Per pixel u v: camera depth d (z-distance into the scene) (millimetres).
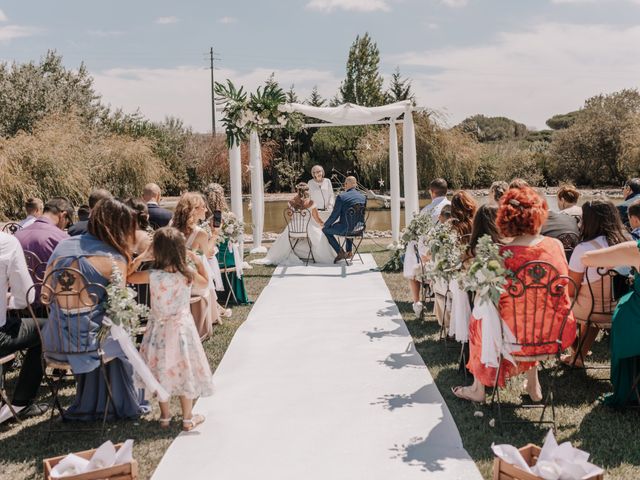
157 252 3707
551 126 55906
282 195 28719
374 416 3854
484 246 3529
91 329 3668
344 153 30078
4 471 3309
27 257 5000
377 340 5453
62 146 17938
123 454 2824
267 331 5824
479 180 31266
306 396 4215
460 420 3773
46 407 4156
